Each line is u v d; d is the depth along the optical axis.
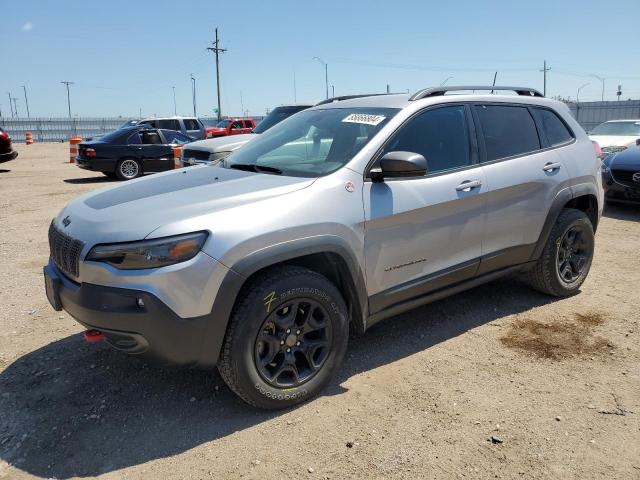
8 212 9.46
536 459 2.71
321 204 3.16
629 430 2.93
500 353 3.82
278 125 4.54
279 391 3.08
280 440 2.89
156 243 2.71
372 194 3.38
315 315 3.21
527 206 4.28
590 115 34.88
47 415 3.14
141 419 3.09
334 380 3.49
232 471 2.66
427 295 3.82
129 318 2.72
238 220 2.88
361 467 2.67
